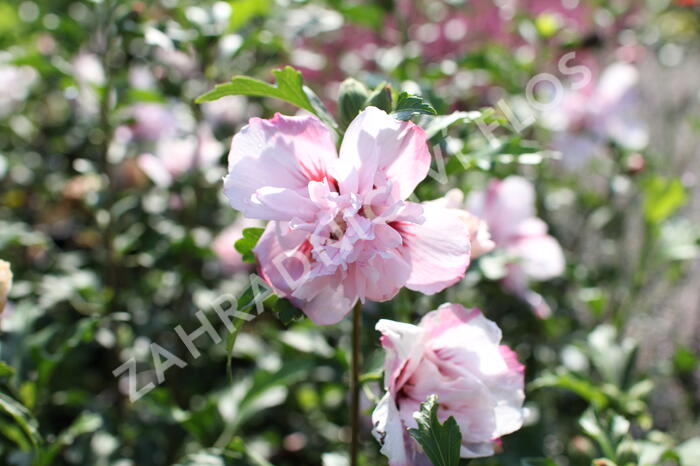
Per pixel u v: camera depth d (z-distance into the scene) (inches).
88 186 34.8
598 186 42.5
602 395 24.2
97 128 32.4
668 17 49.1
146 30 27.5
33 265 36.1
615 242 38.5
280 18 32.3
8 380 23.9
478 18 38.8
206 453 22.0
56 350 24.6
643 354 35.6
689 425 31.8
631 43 41.9
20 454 25.5
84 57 33.2
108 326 30.0
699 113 42.6
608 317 36.4
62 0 43.3
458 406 19.1
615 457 21.7
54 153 41.1
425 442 18.3
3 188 39.4
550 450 29.4
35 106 43.5
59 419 31.8
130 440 28.4
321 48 39.6
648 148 42.3
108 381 32.9
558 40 38.0
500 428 19.2
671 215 37.6
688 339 35.3
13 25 40.7
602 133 34.7
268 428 33.3
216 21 28.8
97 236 36.1
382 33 32.7
